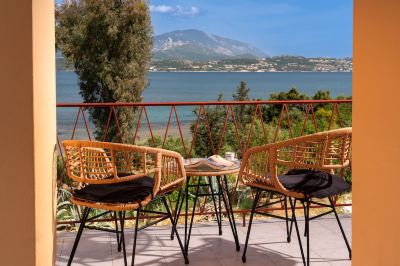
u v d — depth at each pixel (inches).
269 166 133.1
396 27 81.4
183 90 2669.8
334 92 2736.2
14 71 96.9
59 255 141.3
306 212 136.2
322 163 128.6
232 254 142.9
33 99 98.0
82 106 163.3
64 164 172.9
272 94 1078.4
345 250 145.3
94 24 691.4
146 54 716.0
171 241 153.2
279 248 147.3
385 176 85.5
